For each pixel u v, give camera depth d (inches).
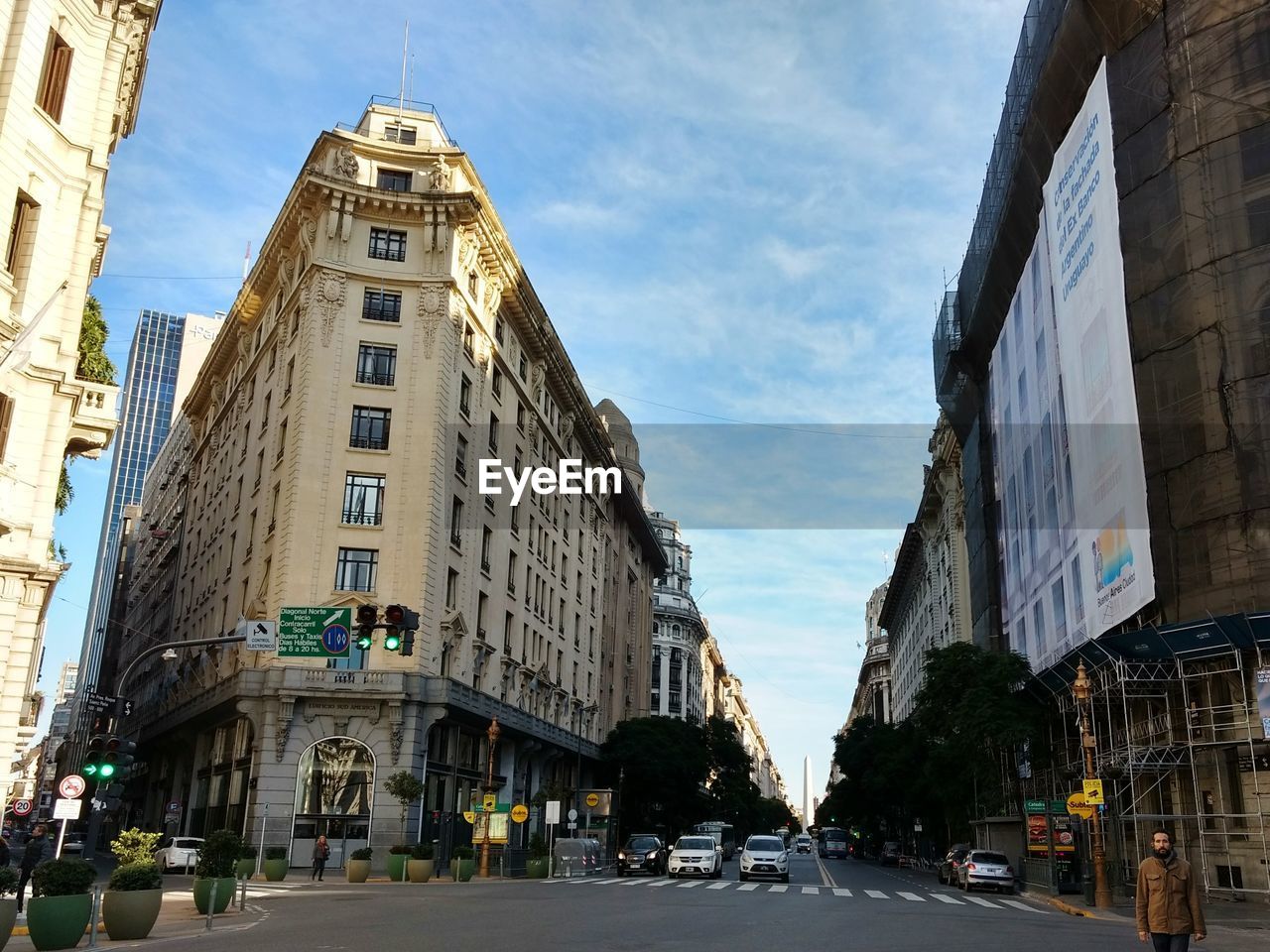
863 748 3144.7
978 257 2229.3
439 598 1640.0
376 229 1742.1
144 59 1261.1
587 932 653.9
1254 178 1236.5
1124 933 753.0
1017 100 1867.6
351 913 794.2
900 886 1518.2
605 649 2908.5
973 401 2445.9
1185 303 1268.5
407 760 1514.5
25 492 980.6
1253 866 1141.1
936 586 3415.4
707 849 1537.9
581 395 2551.7
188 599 2421.3
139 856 687.1
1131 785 1248.8
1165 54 1341.0
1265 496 1158.3
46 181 1032.2
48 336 1019.9
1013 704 1630.2
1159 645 1226.6
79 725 3941.9
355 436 1642.5
